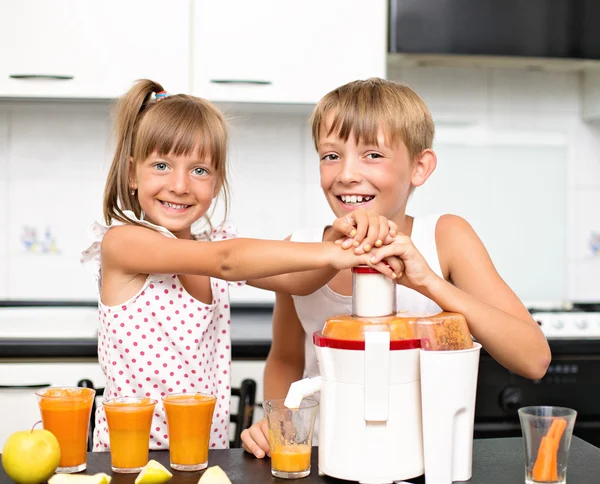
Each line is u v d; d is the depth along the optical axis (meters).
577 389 2.07
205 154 1.32
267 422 1.01
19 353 1.96
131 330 1.30
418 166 1.39
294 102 2.24
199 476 0.92
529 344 1.15
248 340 2.02
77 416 0.94
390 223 1.07
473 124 2.60
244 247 1.12
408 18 2.26
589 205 2.63
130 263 1.22
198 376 1.34
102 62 2.20
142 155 1.31
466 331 0.95
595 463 0.98
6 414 1.97
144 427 0.95
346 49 2.25
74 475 0.85
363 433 0.92
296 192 2.55
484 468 0.98
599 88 2.52
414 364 0.93
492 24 2.28
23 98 2.21
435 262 1.39
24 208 2.48
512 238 2.61
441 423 0.91
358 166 1.28
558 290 2.62
